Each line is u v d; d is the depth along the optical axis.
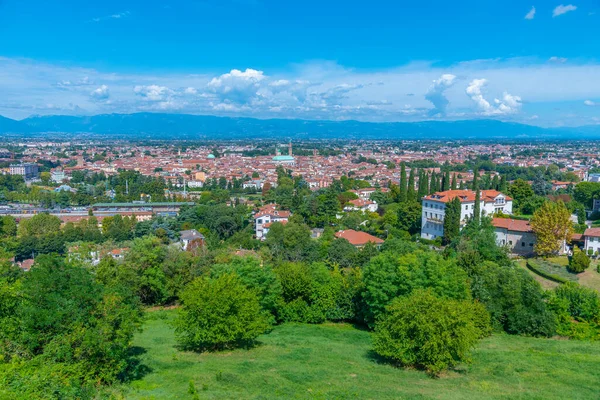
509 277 60.94
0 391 25.38
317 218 148.75
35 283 34.00
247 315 46.12
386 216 135.38
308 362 43.16
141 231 144.88
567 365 43.97
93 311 33.66
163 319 62.81
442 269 54.53
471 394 35.44
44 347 31.50
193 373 38.22
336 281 65.50
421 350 40.03
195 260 72.31
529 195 138.50
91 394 29.80
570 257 89.06
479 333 51.25
